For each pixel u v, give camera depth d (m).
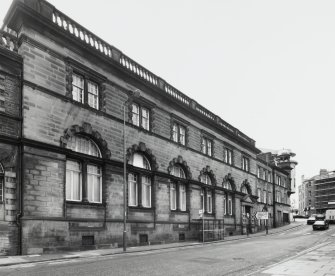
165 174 32.69
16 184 20.30
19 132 20.84
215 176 42.12
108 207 25.92
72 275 13.37
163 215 32.03
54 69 23.19
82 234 23.47
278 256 20.80
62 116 23.23
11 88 20.89
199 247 27.92
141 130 30.30
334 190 141.75
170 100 34.47
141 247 26.75
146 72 32.38
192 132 38.59
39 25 22.47
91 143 25.81
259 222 55.59
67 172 23.69
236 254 21.72
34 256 19.42
